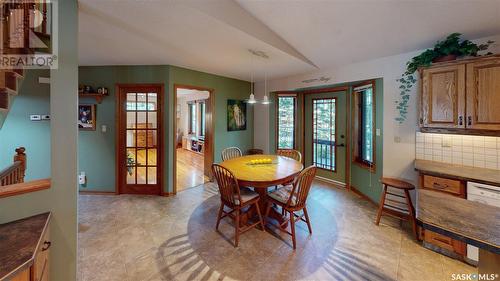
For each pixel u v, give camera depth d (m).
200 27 2.19
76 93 1.67
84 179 3.91
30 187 1.45
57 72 1.60
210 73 4.43
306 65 3.68
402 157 3.03
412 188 2.58
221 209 2.68
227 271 1.97
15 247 1.06
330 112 4.58
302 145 5.01
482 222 1.13
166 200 3.68
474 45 2.28
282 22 2.26
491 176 2.05
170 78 3.81
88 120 3.86
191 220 2.95
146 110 3.95
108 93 3.83
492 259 1.26
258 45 2.64
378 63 3.25
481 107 2.10
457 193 2.12
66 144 1.62
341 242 2.43
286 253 2.23
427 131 2.51
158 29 2.26
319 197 3.84
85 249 2.28
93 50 2.99
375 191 3.46
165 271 1.96
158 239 2.48
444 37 2.47
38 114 3.24
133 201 3.62
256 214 3.03
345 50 2.96
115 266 2.02
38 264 1.21
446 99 2.32
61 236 1.60
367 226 2.80
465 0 1.76
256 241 2.45
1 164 3.13
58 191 1.58
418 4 1.84
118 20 2.08
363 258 2.15
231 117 4.91
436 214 1.23
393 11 1.95
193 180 4.84
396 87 3.07
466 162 2.51
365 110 3.95
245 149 5.27
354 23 2.20
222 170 2.48
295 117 5.02
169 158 3.87
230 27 2.16
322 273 1.95
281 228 2.55
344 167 4.37
